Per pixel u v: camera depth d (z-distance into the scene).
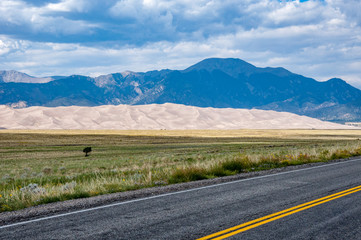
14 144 75.94
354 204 7.85
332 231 5.87
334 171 13.84
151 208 7.65
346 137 119.44
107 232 5.89
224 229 6.01
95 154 48.91
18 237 5.66
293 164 17.45
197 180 12.40
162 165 22.12
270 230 5.93
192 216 6.90
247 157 17.61
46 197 9.05
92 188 10.37
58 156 46.41
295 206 7.68
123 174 15.82
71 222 6.55
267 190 9.72
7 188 14.08
